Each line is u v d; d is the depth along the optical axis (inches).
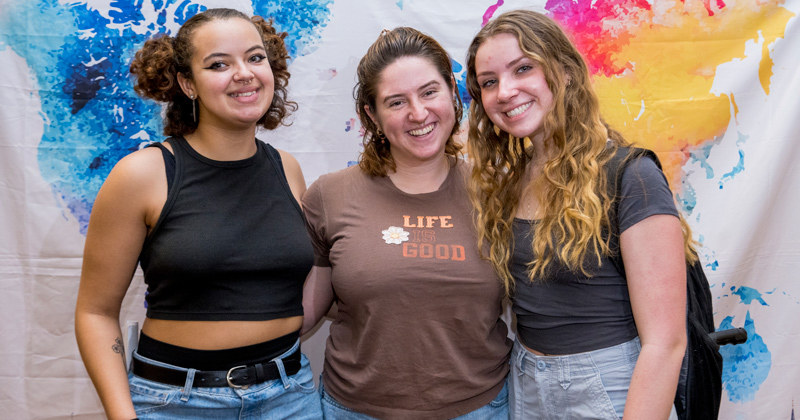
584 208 45.6
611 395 45.8
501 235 52.5
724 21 70.0
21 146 68.4
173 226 47.9
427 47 53.6
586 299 47.3
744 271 72.2
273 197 53.3
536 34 47.9
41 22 67.9
